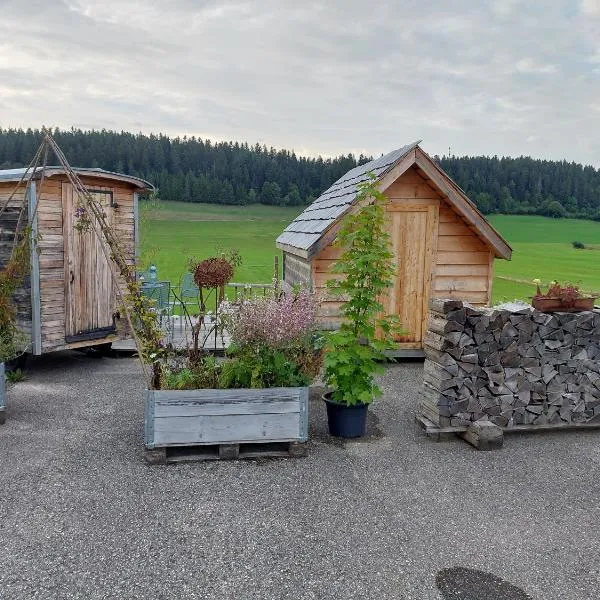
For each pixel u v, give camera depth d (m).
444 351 6.00
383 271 6.07
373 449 5.82
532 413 6.23
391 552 3.89
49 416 6.63
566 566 3.78
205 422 5.31
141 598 3.32
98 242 9.12
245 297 7.11
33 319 8.19
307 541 4.00
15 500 4.50
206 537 4.02
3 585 3.40
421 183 9.45
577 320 6.24
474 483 5.05
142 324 6.02
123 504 4.48
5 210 8.28
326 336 6.03
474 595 3.44
